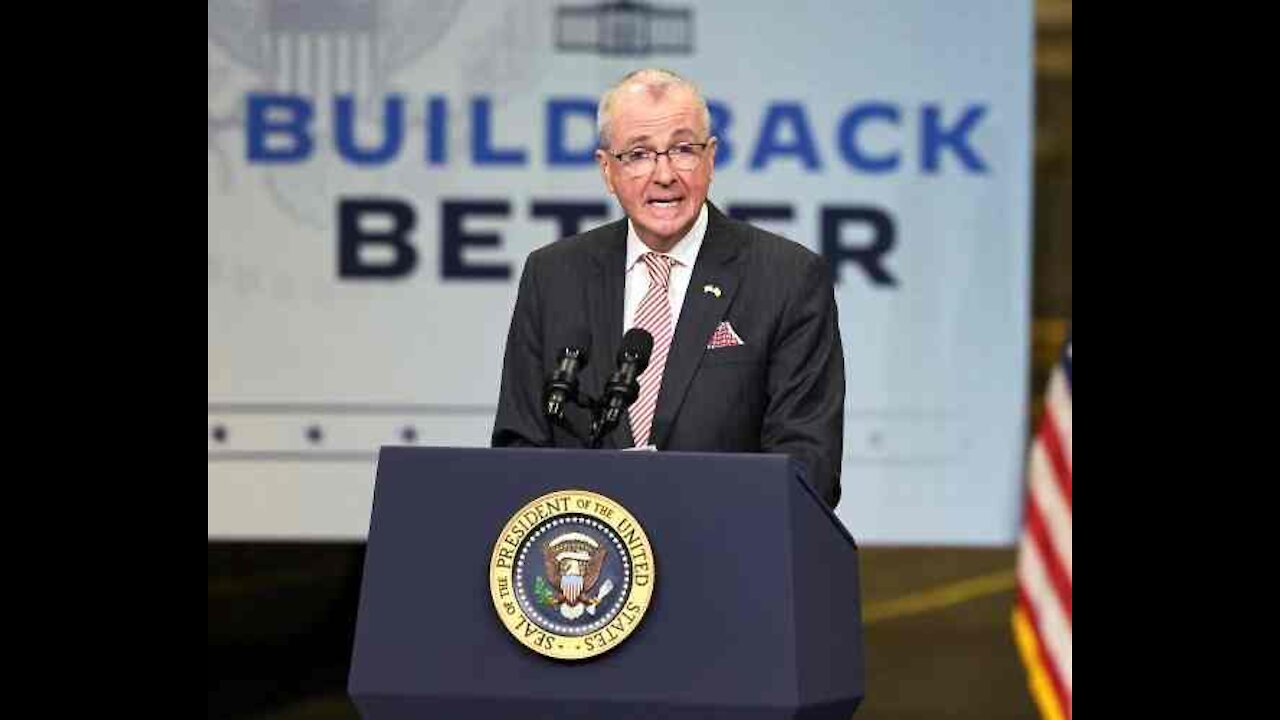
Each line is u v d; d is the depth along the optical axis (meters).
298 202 18.41
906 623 18.70
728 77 18.34
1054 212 18.45
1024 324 18.33
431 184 18.38
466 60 18.36
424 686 8.53
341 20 18.36
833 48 18.38
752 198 18.31
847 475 18.36
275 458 18.55
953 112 18.38
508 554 8.55
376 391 18.39
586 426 10.48
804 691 8.34
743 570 8.41
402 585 8.63
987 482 18.38
